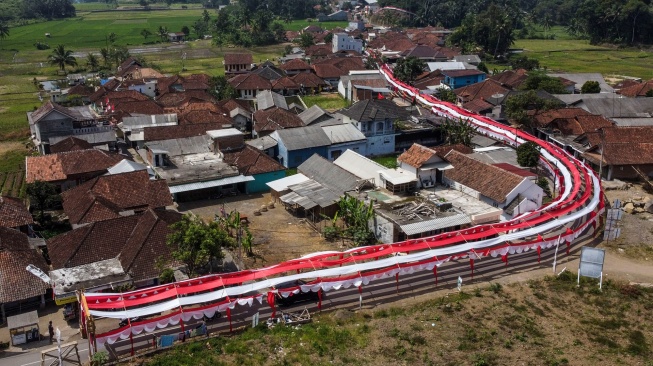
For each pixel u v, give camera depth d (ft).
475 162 227.81
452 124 306.76
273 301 147.74
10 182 264.52
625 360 132.87
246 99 426.51
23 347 139.74
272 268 154.20
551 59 622.13
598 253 161.07
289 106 385.29
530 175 234.17
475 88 407.44
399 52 606.55
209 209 231.30
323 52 597.93
